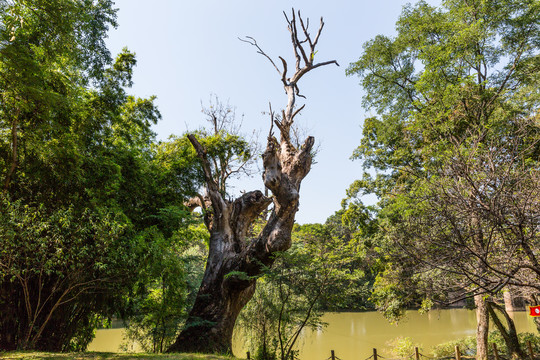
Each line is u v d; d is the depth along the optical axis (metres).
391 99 18.39
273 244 12.73
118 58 14.95
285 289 13.34
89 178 11.66
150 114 16.72
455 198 5.42
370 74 18.41
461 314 40.00
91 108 12.75
